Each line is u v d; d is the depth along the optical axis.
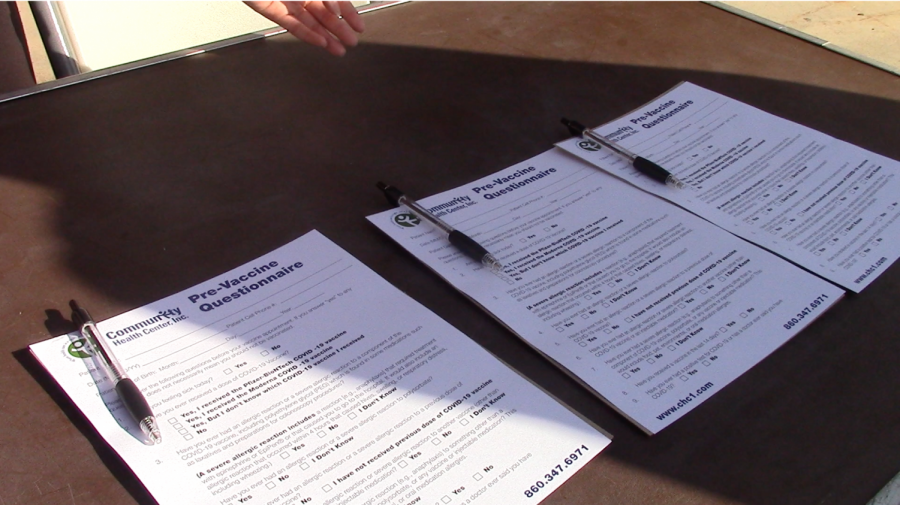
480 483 0.49
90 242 0.69
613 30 1.10
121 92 0.93
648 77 0.99
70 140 0.83
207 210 0.74
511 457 0.50
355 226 0.73
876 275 0.66
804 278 0.66
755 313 0.62
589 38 1.08
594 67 1.01
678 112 0.91
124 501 0.47
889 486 0.49
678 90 0.96
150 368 0.56
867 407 0.54
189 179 0.78
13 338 0.59
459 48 1.05
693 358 0.58
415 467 0.50
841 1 2.49
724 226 0.73
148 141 0.84
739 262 0.68
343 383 0.56
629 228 0.73
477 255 0.67
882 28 2.28
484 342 0.60
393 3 1.15
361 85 0.96
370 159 0.83
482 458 0.50
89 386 0.54
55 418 0.53
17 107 0.88
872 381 0.56
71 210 0.73
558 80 0.98
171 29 1.40
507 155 0.84
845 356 0.59
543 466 0.50
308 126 0.88
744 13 1.15
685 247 0.70
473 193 0.77
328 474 0.49
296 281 0.66
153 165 0.80
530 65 1.02
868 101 0.94
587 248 0.70
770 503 0.48
